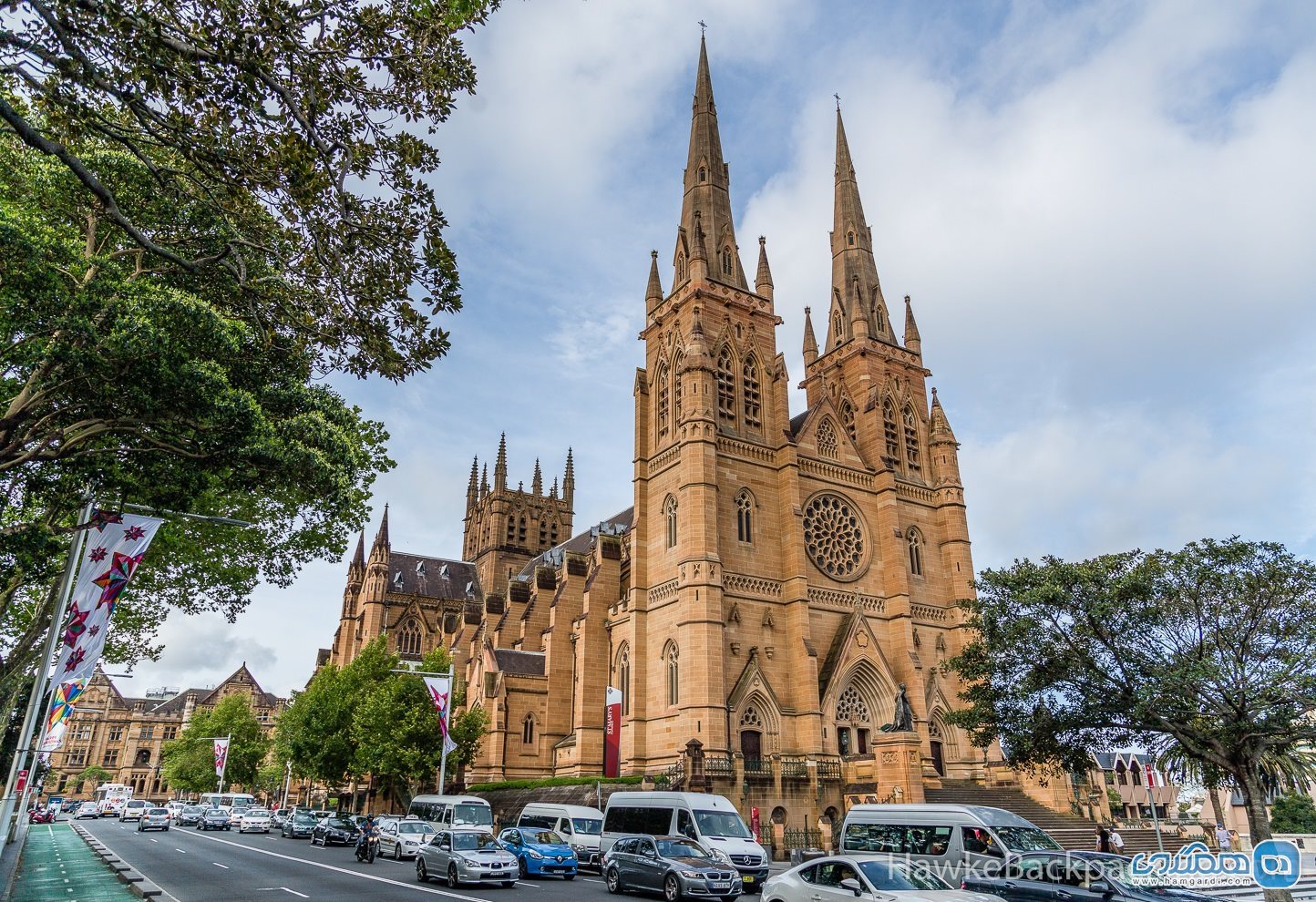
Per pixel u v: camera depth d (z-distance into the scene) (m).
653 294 78.00
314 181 17.27
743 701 61.00
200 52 15.37
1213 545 34.84
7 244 21.58
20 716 60.66
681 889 28.78
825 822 51.69
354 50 17.30
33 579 34.06
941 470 79.06
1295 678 31.20
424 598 120.75
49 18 14.50
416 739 70.94
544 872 38.69
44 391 23.39
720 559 63.03
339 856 49.41
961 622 73.12
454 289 20.41
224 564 43.19
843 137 93.19
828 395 77.75
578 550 101.44
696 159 80.94
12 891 30.70
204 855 49.50
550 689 76.94
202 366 23.77
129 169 25.02
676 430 69.25
